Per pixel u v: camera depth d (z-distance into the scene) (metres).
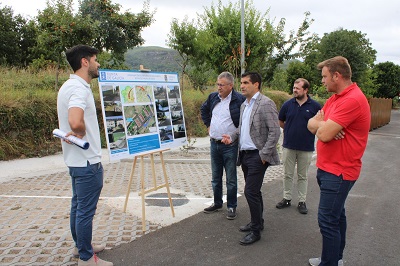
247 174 4.10
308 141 5.02
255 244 4.04
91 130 3.17
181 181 6.74
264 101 4.00
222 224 4.58
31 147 8.70
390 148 12.44
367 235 4.38
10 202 5.21
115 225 4.45
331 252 3.16
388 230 4.56
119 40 15.93
